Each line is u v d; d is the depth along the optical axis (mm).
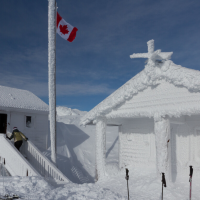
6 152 9469
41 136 17125
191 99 7797
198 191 7684
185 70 7797
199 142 9547
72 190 6492
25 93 19328
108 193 6289
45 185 6871
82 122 11820
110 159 15930
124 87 9914
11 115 15328
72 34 11352
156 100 8836
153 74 8664
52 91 10688
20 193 5969
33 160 10070
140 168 11219
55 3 10656
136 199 6938
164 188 7812
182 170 9727
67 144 17562
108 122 12195
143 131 11820
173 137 10328
